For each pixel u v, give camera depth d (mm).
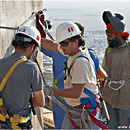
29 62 2584
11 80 2533
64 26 2938
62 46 2955
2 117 2584
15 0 3422
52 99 3264
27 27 2711
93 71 2928
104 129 2990
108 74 4148
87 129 3008
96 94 3088
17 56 2607
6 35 3262
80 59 2869
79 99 3039
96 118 3018
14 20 3420
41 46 3838
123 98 4051
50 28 4281
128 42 3957
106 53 4148
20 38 2646
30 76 2549
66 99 3146
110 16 3895
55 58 4031
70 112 3135
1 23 3098
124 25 3939
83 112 3023
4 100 2582
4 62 2600
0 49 3135
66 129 3188
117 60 4016
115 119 4258
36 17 4105
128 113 4133
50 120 5129
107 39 4027
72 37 2906
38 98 2645
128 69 3982
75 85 2854
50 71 6102
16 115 2574
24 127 2607
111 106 4172
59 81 4129
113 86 4094
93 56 3135
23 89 2537
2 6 3104
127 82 4016
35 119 4234
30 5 3912
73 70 2918
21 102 2568
